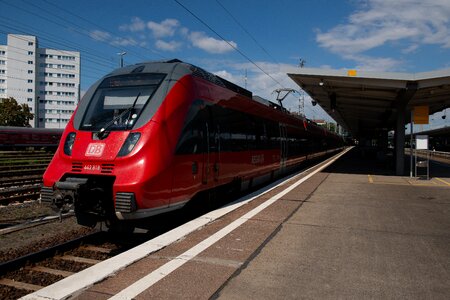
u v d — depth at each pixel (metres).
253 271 4.79
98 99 8.06
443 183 14.79
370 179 15.84
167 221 7.96
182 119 7.75
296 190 11.97
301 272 4.80
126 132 7.10
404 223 7.59
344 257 5.41
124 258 5.08
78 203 6.93
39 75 115.50
